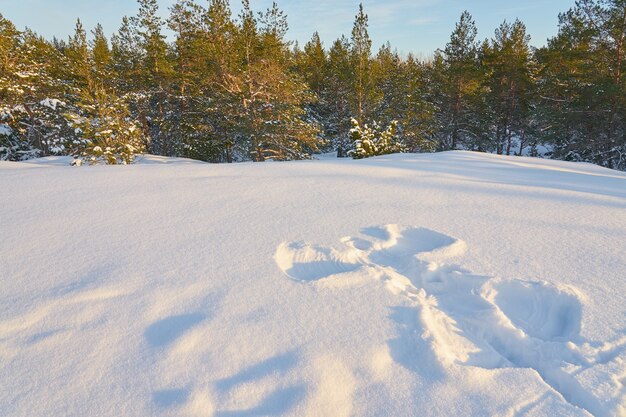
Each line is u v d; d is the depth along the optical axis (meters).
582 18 17.47
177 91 20.94
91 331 1.81
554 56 20.58
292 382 1.52
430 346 1.71
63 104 17.33
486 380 1.54
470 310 2.09
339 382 1.52
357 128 13.19
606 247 2.84
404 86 22.67
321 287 2.22
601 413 1.42
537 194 4.60
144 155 15.17
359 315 1.96
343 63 22.25
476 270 2.46
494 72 23.91
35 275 2.38
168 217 3.57
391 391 1.48
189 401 1.42
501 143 24.47
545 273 2.41
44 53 20.31
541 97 21.67
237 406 1.40
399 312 1.99
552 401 1.43
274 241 2.95
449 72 22.95
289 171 6.30
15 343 1.73
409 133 21.78
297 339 1.77
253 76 17.03
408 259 2.65
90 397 1.45
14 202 4.11
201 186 4.98
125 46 20.14
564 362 1.66
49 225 3.33
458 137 24.78
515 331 1.87
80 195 4.45
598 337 1.79
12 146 17.92
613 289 2.21
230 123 18.64
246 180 5.40
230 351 1.68
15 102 16.53
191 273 2.40
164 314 1.95
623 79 15.98
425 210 3.83
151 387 1.49
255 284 2.26
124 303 2.04
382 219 3.52
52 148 17.08
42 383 1.51
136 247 2.83
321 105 27.62
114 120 12.43
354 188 4.86
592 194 4.64
